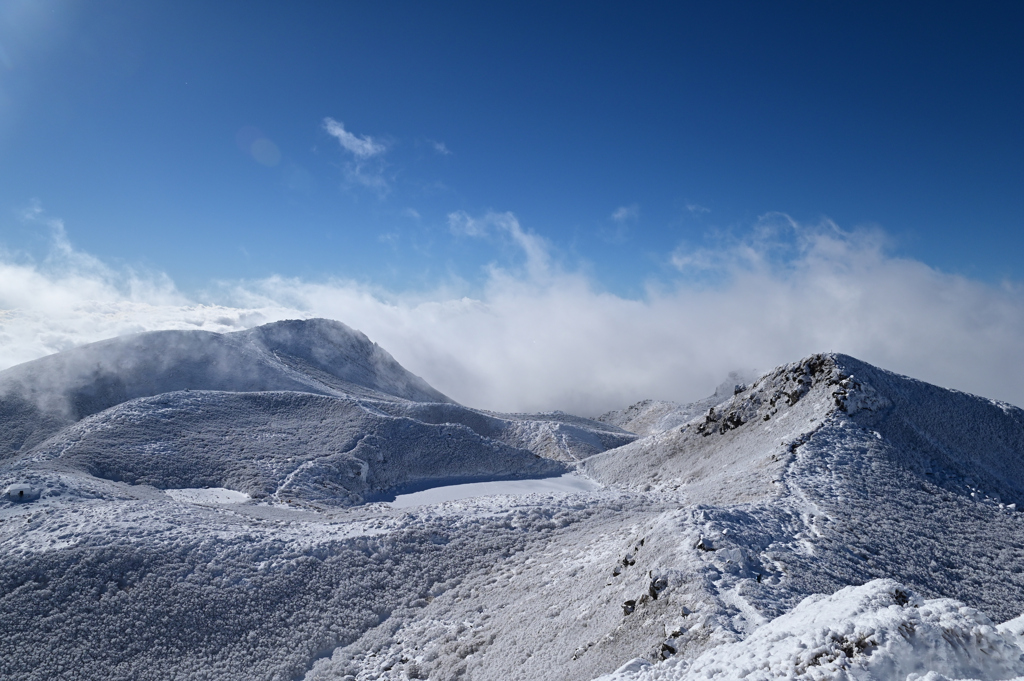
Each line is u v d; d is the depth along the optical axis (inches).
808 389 1978.3
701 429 2235.5
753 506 1189.1
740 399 2208.4
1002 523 1291.8
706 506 1074.7
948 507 1336.1
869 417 1740.9
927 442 1647.4
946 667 368.5
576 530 1477.6
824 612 494.9
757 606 680.4
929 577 987.3
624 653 693.3
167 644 981.8
